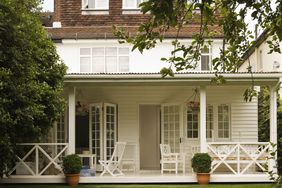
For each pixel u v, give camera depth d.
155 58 18.17
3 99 10.63
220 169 16.64
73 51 18.31
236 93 17.41
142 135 19.42
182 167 16.70
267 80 14.55
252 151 15.40
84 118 17.53
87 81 14.62
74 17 19.09
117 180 14.52
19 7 11.15
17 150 13.52
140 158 19.25
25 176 14.31
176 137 17.22
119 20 19.09
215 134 17.31
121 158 15.44
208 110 17.44
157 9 3.99
